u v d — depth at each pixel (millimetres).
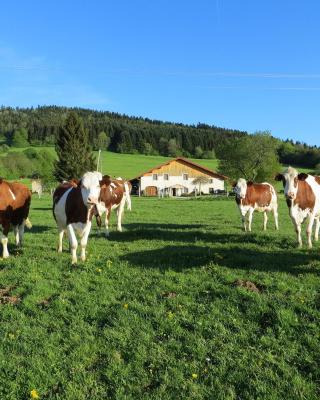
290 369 6137
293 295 8375
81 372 6211
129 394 5727
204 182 86562
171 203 43281
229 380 5949
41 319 7770
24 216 13695
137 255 12078
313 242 14086
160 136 153375
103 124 158625
